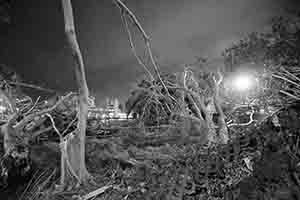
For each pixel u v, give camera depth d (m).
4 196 5.63
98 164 6.87
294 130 4.75
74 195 5.27
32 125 8.34
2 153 6.18
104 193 5.27
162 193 4.84
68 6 5.15
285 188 3.76
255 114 9.45
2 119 8.57
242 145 5.95
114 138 9.59
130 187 5.36
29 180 6.42
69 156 6.00
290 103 6.04
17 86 9.16
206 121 9.77
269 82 7.39
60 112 9.52
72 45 5.25
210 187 4.88
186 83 11.41
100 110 13.19
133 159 6.93
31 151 7.09
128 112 13.48
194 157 6.24
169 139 8.98
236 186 4.57
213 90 10.91
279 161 4.21
